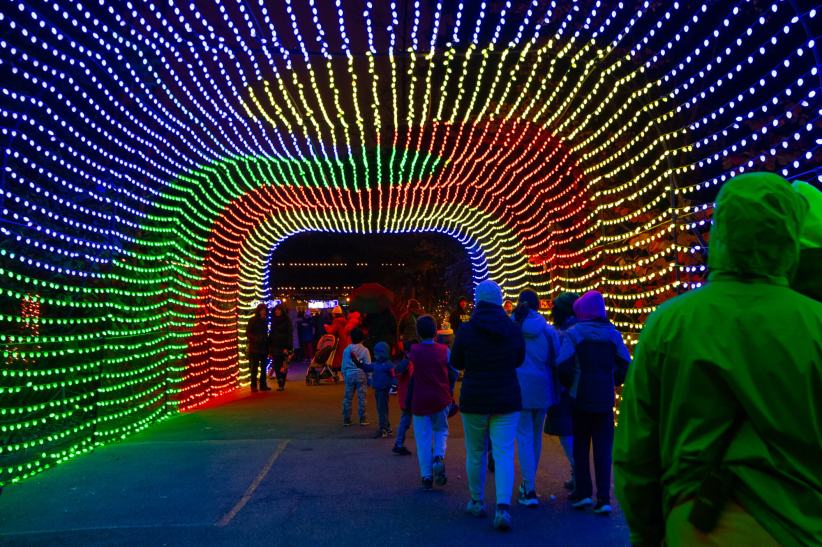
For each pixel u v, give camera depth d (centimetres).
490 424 576
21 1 595
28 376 753
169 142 1071
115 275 931
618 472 239
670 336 226
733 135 934
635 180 880
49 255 854
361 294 1627
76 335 847
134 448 859
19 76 780
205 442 898
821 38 536
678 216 809
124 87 801
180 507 605
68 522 563
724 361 213
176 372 1203
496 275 1783
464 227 1881
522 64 984
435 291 3122
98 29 788
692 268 802
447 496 644
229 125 1105
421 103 1105
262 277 1944
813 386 207
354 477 715
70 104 717
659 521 242
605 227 1057
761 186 227
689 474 217
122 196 994
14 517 577
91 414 878
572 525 556
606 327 600
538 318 641
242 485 680
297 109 1105
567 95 1020
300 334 2472
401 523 563
